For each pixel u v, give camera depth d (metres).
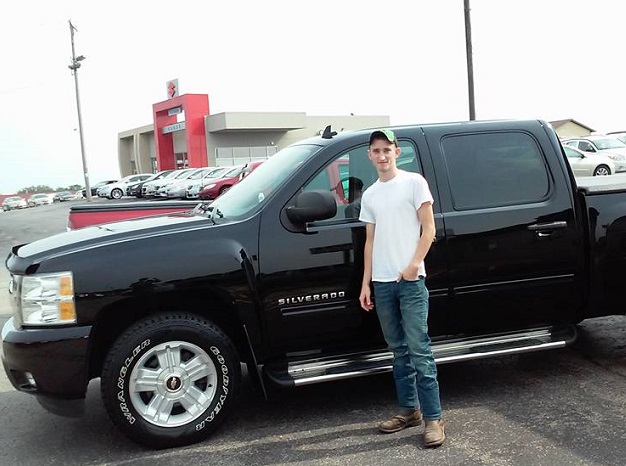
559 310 4.33
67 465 3.58
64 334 3.51
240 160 48.06
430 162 4.15
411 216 3.51
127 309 3.76
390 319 3.62
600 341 5.42
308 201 3.68
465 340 4.26
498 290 4.15
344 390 4.53
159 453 3.66
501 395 4.27
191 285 3.66
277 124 48.12
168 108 50.78
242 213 3.96
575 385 4.40
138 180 46.00
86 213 6.57
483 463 3.31
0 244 17.94
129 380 3.60
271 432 3.86
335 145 4.04
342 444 3.63
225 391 3.77
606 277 4.33
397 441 3.63
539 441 3.54
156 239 3.71
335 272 3.87
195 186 27.92
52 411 3.68
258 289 3.77
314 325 3.88
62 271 3.54
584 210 4.29
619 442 3.48
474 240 4.07
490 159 4.25
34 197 64.50
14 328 3.67
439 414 3.57
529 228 4.16
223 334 3.76
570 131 61.28
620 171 21.78
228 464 3.46
